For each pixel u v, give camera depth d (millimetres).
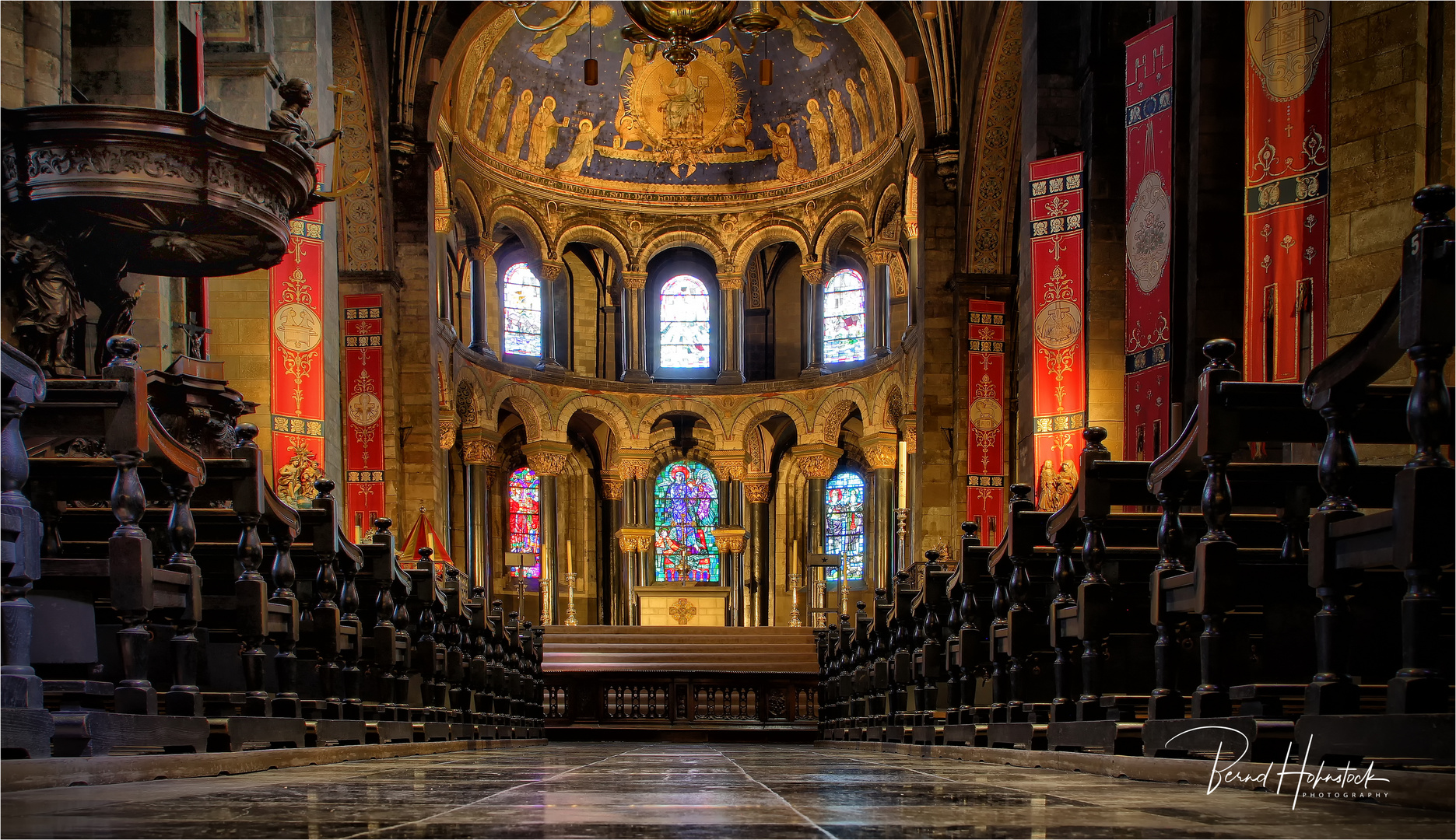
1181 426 15641
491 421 40406
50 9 13430
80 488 7598
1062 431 19844
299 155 12289
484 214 39656
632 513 44188
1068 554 9031
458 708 16922
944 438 31656
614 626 38438
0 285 11844
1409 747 4594
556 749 16359
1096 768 7082
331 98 20938
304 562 10906
